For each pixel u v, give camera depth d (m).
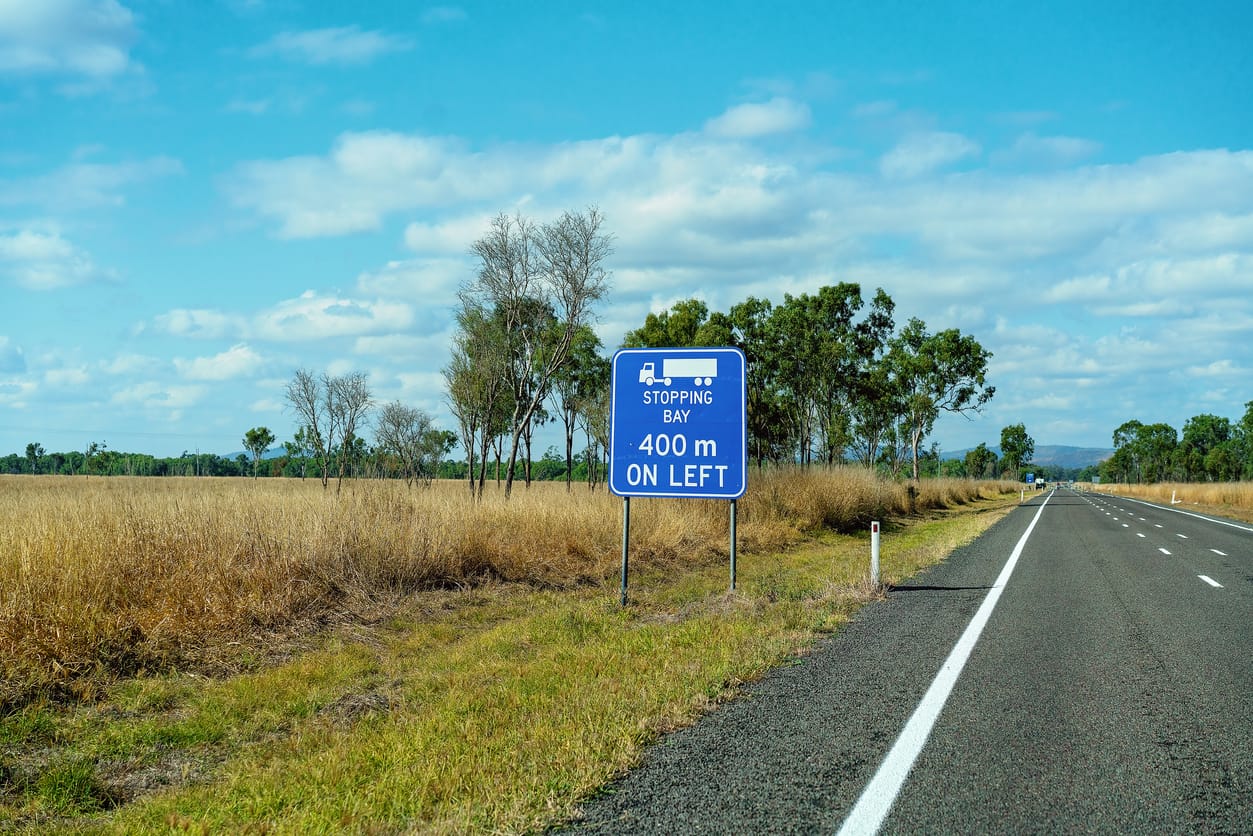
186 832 4.26
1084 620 9.66
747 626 9.29
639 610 11.28
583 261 29.97
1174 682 6.66
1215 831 3.81
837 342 45.56
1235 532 26.00
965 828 3.84
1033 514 38.50
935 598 11.48
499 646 8.99
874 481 29.36
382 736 5.80
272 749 5.91
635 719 5.61
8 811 4.85
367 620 10.36
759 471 25.52
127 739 6.10
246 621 9.25
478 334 33.53
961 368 62.25
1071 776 4.52
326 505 12.55
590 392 47.97
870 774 4.55
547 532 15.45
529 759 4.92
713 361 12.07
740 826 3.88
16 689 6.72
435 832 3.87
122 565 9.04
